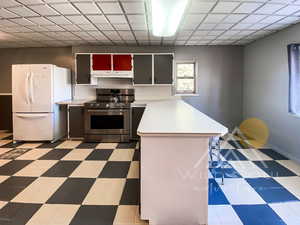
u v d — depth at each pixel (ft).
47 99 16.30
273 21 12.22
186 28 13.70
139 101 18.21
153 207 7.11
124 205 8.22
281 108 14.10
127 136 16.89
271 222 7.22
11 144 16.16
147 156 6.98
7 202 8.41
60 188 9.50
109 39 16.62
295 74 12.54
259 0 9.35
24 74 16.17
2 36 15.70
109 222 7.23
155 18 9.65
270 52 15.26
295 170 11.35
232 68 19.30
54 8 10.27
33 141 16.84
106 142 16.85
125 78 19.29
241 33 14.96
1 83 20.06
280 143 14.24
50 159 13.00
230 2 9.55
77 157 13.37
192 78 19.70
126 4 9.75
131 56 18.07
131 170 11.40
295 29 12.69
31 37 15.97
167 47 19.13
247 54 18.62
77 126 17.33
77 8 10.27
